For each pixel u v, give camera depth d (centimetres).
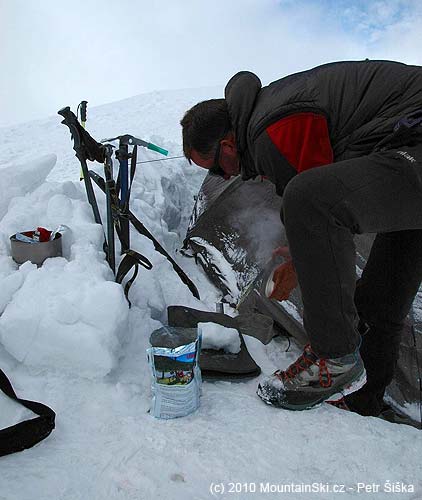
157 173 429
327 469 171
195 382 193
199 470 167
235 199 324
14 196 288
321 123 169
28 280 221
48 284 219
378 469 171
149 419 188
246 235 316
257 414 193
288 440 181
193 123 185
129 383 207
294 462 173
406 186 161
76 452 172
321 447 179
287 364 246
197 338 194
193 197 484
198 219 347
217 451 175
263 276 265
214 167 193
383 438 184
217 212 332
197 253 346
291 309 258
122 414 191
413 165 160
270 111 171
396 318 208
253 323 263
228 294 310
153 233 343
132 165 275
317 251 169
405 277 201
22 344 203
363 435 184
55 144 891
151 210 366
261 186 315
